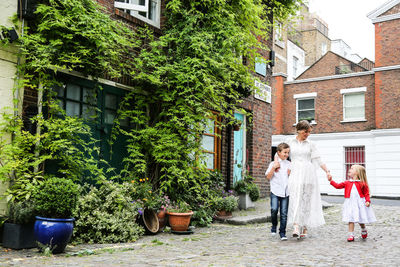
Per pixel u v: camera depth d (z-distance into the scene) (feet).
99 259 15.93
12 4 20.68
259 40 42.19
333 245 19.58
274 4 43.09
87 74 23.84
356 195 21.33
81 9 22.63
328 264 14.73
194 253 17.43
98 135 24.88
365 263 14.94
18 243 17.53
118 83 26.48
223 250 18.22
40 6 21.03
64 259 15.93
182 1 29.50
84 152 23.71
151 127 27.58
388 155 65.67
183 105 27.20
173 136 26.71
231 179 36.94
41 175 20.76
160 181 28.12
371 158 68.49
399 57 66.49
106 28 23.16
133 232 21.59
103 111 25.27
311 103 76.59
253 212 32.96
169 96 27.48
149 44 27.20
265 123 42.80
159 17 30.68
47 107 21.74
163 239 21.94
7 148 19.13
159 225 24.63
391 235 22.99
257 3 35.45
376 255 16.75
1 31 19.93
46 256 16.40
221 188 31.60
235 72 30.14
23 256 16.33
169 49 27.81
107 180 24.72
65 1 21.85
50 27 21.35
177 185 28.48
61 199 17.26
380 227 26.48
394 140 65.41
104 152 25.29
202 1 29.22
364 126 70.44
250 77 32.22
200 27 29.37
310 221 21.34
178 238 22.30
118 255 16.93
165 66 26.76
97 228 20.38
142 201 24.27
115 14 26.58
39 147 20.54
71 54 22.41
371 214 21.48
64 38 22.06
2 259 15.62
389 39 67.72
